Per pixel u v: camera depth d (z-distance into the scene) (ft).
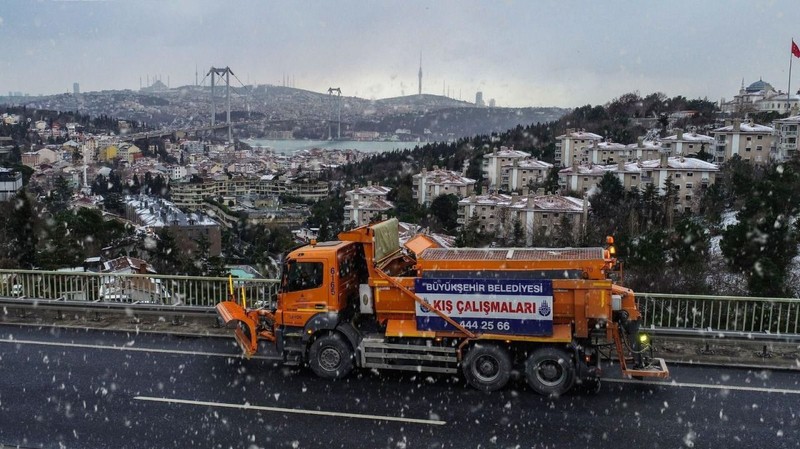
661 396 30.63
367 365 32.91
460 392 31.42
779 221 88.84
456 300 31.32
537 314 30.27
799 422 27.63
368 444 25.79
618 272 33.37
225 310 35.58
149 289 46.78
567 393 31.09
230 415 28.68
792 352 36.40
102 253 154.71
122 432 26.96
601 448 25.31
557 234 162.20
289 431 27.02
